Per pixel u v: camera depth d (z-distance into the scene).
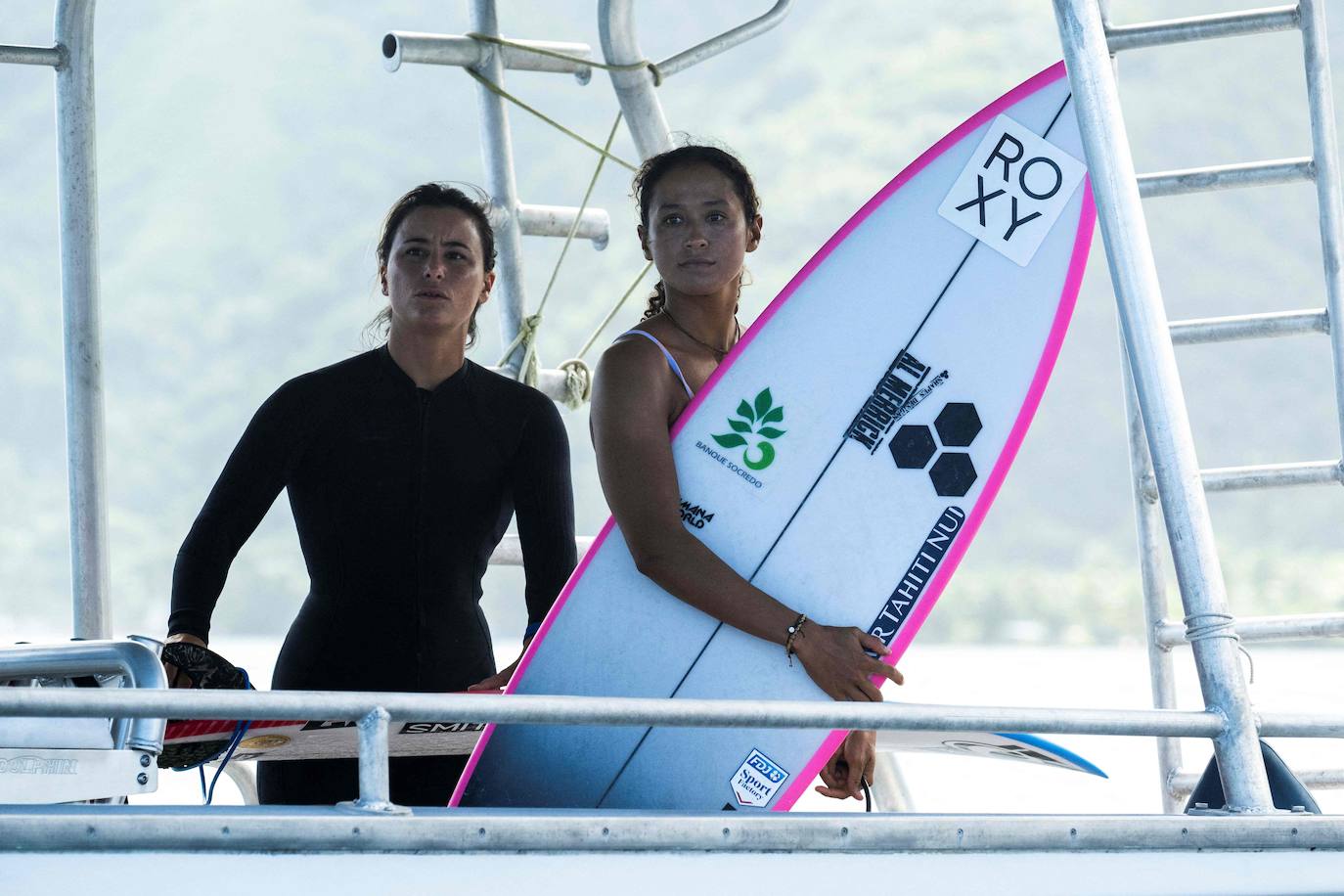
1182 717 6.79
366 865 5.68
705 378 9.47
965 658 119.44
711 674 8.88
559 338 174.25
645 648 8.95
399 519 11.03
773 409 9.25
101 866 5.47
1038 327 9.50
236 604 167.00
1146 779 42.94
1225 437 179.75
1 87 195.88
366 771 5.93
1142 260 7.25
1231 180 12.71
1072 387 180.25
